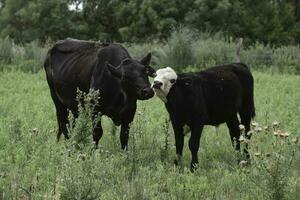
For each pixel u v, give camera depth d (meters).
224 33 54.56
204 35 40.53
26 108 18.92
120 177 10.79
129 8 59.25
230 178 10.97
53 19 58.75
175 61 32.75
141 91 12.02
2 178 10.67
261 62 35.88
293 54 36.72
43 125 16.14
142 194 9.68
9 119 16.89
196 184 10.73
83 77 13.84
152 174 11.22
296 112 19.75
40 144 13.05
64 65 14.71
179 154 12.30
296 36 62.69
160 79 11.70
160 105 20.39
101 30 61.88
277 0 68.88
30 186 9.61
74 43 15.13
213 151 13.63
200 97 12.18
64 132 14.91
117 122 13.30
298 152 11.26
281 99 22.45
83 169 9.16
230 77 12.99
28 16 57.84
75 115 14.55
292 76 30.62
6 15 60.00
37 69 31.70
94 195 9.07
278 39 59.62
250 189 10.05
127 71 12.20
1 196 9.46
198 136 12.12
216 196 10.06
